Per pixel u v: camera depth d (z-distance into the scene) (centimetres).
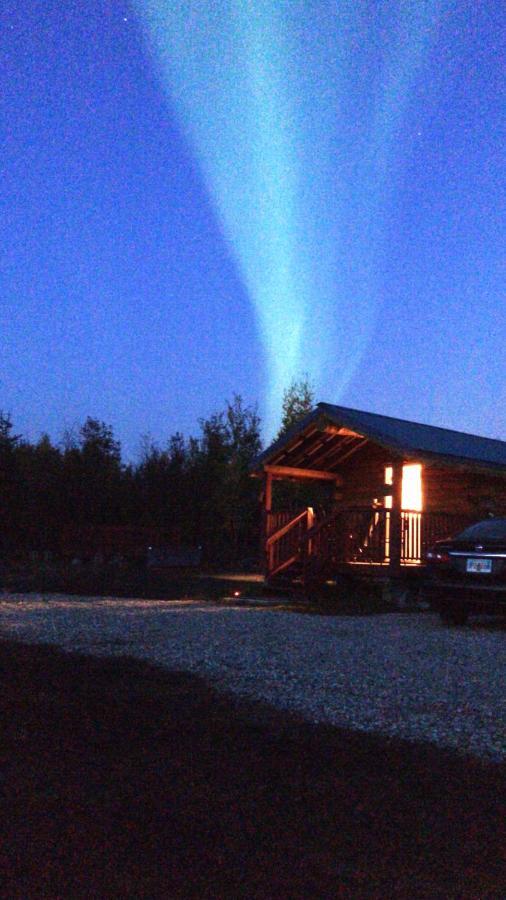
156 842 371
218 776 460
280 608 1352
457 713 596
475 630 1047
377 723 571
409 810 415
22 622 1042
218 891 328
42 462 3164
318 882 337
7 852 360
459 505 1770
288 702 624
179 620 1047
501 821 403
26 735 534
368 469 1925
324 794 435
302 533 1686
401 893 330
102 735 536
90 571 2305
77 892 326
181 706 610
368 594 1644
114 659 779
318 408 1672
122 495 3170
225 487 3045
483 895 329
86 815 401
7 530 3014
